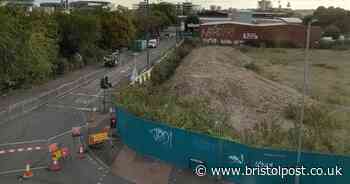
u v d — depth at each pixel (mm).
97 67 66500
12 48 43406
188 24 136750
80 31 65438
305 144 23516
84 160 25141
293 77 66312
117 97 33688
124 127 27719
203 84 49844
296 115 37500
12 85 46281
